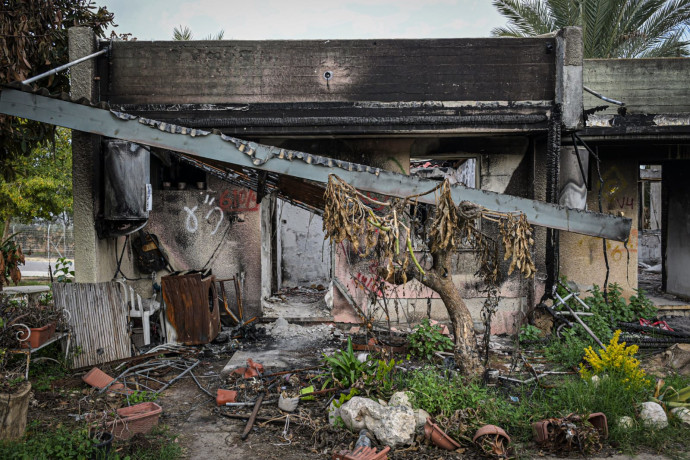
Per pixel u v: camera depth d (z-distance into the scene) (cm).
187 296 808
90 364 692
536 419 517
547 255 860
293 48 811
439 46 809
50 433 477
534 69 813
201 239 927
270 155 590
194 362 738
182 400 607
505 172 911
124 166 753
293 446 488
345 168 587
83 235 767
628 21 1728
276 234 1242
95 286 714
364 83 812
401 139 897
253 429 523
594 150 952
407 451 468
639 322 900
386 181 587
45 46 764
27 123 802
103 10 868
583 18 1705
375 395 540
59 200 1722
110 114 597
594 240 966
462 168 1308
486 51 810
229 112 814
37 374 648
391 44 809
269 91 814
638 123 866
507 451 465
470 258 920
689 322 973
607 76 933
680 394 559
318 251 1380
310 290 1298
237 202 926
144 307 810
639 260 1875
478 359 624
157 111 813
